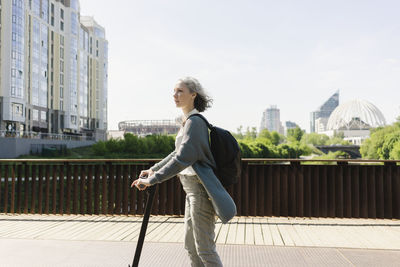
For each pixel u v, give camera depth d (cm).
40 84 5444
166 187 600
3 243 408
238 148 221
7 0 4412
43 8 5578
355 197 573
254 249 389
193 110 223
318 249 388
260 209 586
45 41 5644
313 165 582
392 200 572
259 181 591
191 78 228
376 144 7275
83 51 7138
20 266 325
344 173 579
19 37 4562
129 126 8919
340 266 329
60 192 610
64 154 4347
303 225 526
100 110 8100
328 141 17038
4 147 3578
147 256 358
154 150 4284
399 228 507
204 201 215
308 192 581
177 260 346
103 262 338
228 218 204
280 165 587
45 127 5625
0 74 4347
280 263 339
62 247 391
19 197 616
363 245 411
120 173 604
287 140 17275
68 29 6381
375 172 575
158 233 466
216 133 216
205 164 210
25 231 476
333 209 573
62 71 6241
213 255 216
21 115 4616
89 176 608
